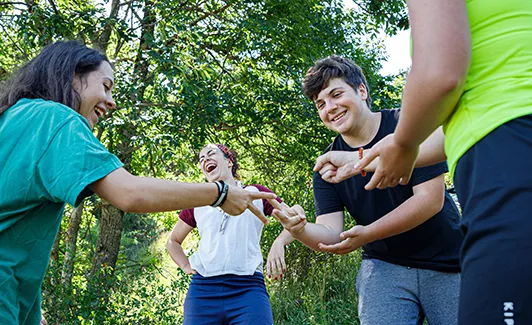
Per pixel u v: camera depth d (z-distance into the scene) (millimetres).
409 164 1299
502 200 966
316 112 7676
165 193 1608
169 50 6363
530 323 895
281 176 8383
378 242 2500
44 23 6227
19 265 1635
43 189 1588
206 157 3906
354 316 6344
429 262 2432
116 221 8055
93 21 6422
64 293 5727
